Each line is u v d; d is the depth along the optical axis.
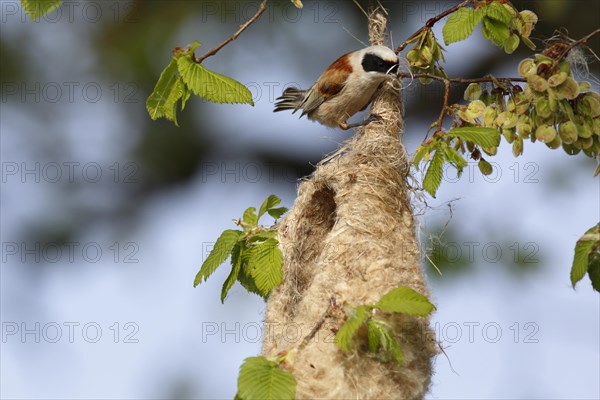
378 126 9.80
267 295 9.55
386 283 8.77
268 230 9.57
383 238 9.04
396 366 8.34
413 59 10.02
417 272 9.09
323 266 8.91
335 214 9.58
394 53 10.27
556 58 8.69
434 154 8.62
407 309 7.76
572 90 8.30
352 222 9.09
